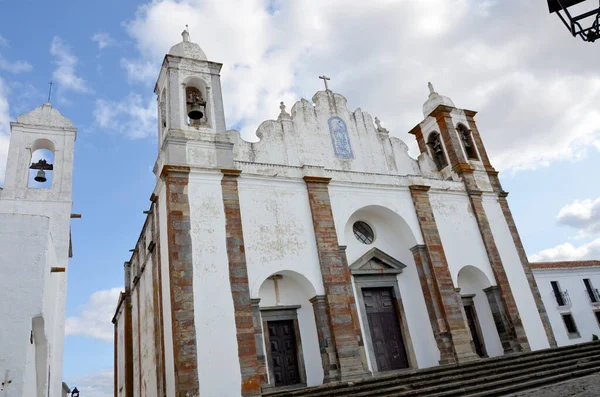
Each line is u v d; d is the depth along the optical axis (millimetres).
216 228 15219
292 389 14789
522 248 21609
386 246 19641
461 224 20609
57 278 13711
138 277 22453
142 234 21625
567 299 28141
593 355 15852
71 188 15758
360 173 19125
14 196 15055
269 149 18156
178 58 17750
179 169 15398
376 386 13438
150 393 17375
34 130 16406
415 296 18859
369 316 18141
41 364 10352
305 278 16156
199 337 13539
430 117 23781
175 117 16609
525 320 19750
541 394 6172
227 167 16297
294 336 16562
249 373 13633
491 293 19984
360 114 21078
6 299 8242
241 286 14695
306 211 17250
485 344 19750
